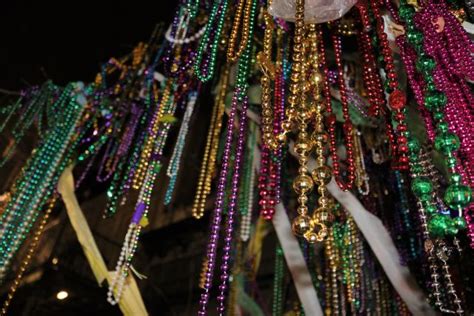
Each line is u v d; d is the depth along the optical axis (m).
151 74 3.25
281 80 1.81
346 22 1.96
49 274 5.41
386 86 1.52
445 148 1.17
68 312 5.81
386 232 2.29
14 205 2.84
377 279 2.90
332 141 1.60
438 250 1.25
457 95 1.49
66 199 3.07
